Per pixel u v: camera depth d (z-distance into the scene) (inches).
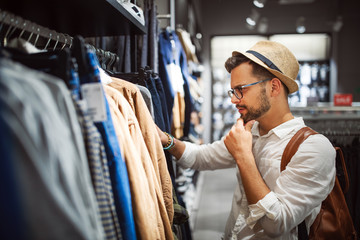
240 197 51.8
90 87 27.5
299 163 42.8
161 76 79.2
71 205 17.7
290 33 307.7
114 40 68.6
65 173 17.9
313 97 133.4
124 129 34.1
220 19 315.6
